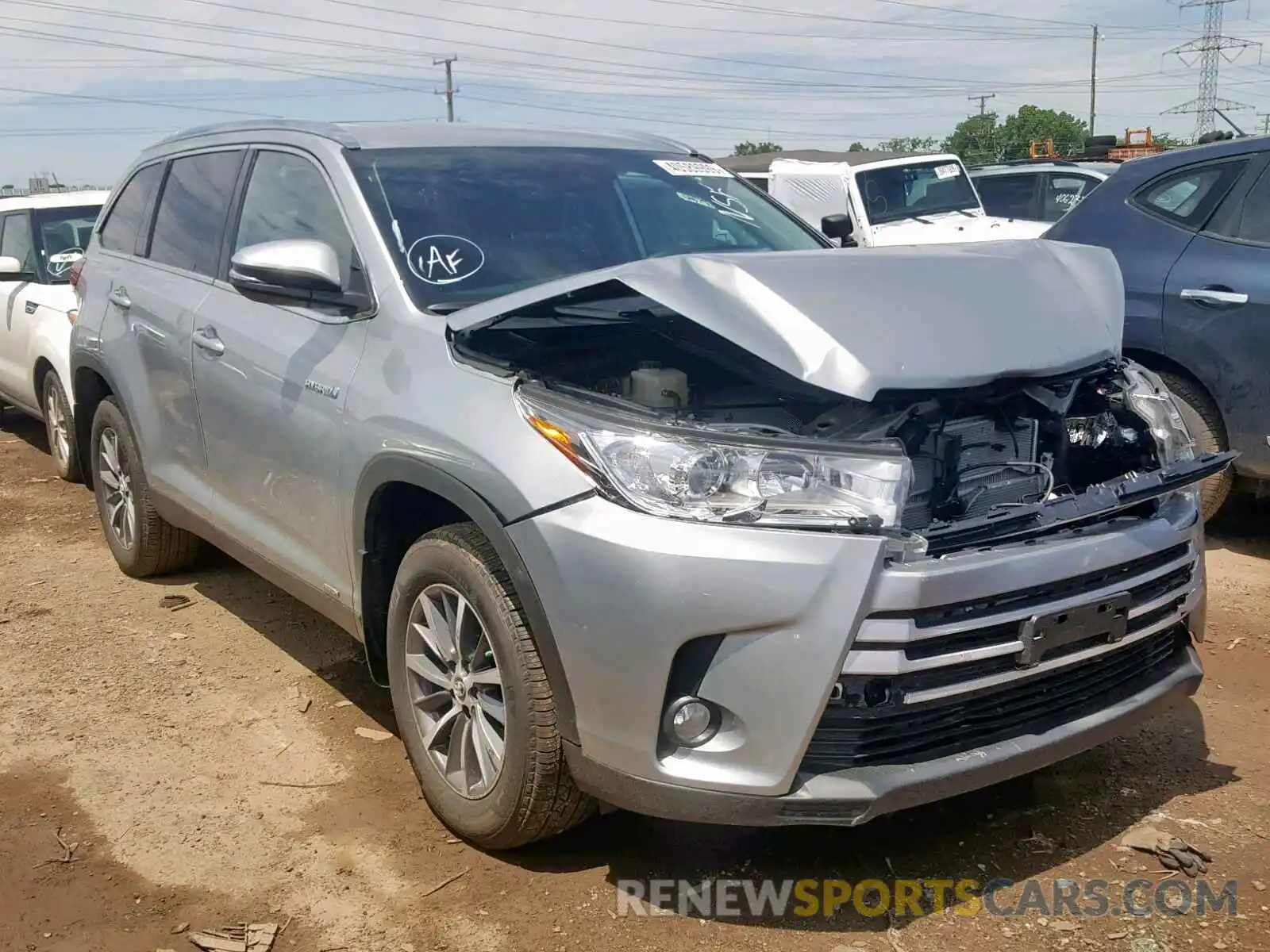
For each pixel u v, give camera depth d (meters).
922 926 2.83
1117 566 2.88
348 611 3.60
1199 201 5.46
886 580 2.55
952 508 2.96
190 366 4.38
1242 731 3.79
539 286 3.25
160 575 5.48
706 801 2.65
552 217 3.90
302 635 4.78
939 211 12.80
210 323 4.27
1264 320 5.05
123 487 5.35
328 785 3.57
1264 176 5.27
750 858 3.13
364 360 3.45
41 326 7.29
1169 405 3.37
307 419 3.62
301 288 3.55
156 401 4.74
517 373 3.02
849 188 12.34
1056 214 13.41
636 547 2.62
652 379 2.97
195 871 3.13
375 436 3.28
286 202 4.12
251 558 4.18
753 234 4.27
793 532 2.57
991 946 2.76
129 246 5.24
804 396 2.92
